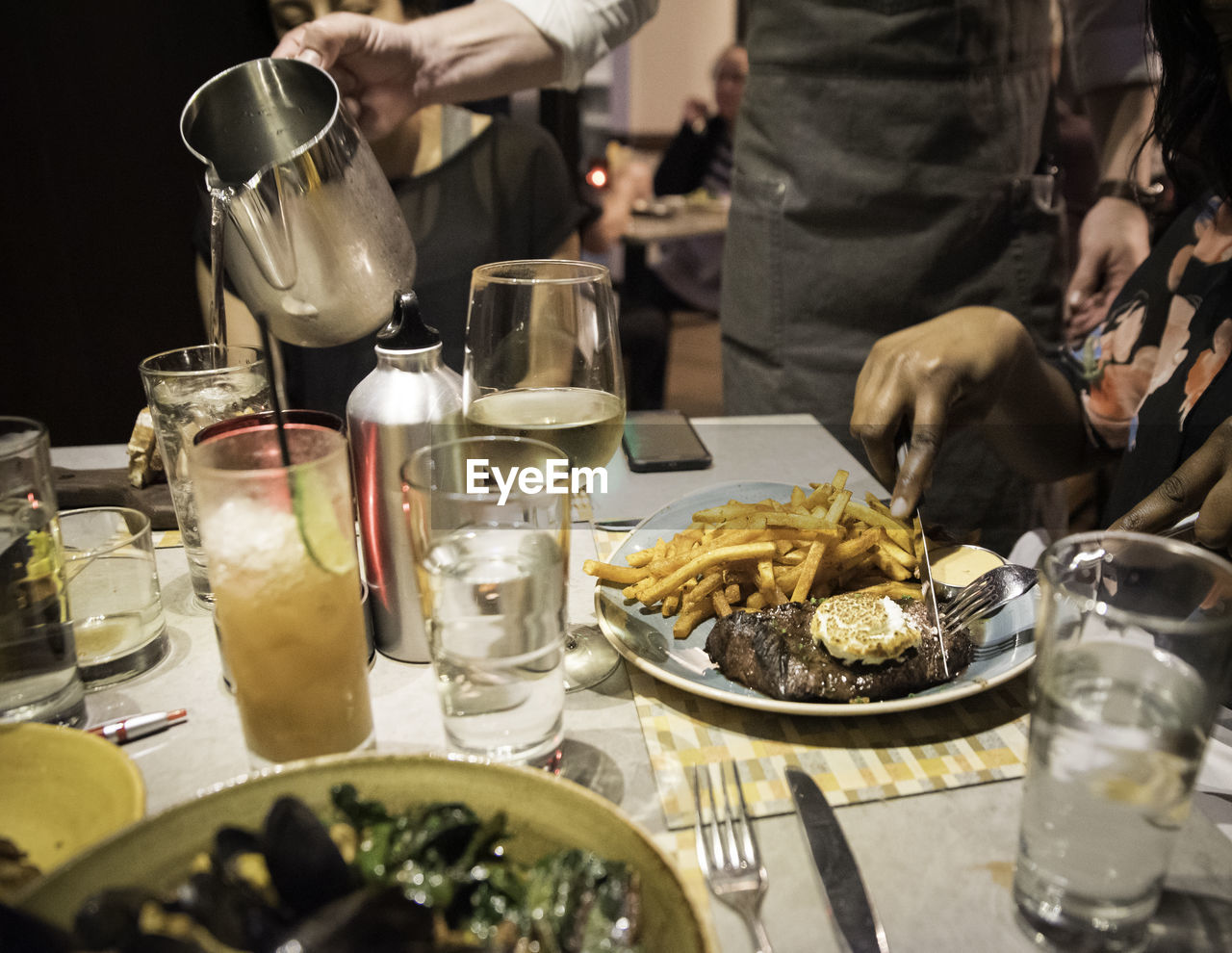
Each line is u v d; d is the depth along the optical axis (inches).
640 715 30.8
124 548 33.5
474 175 81.6
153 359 39.4
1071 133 110.1
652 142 301.0
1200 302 50.6
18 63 91.8
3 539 27.0
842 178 71.4
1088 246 81.7
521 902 19.5
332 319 38.3
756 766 28.2
